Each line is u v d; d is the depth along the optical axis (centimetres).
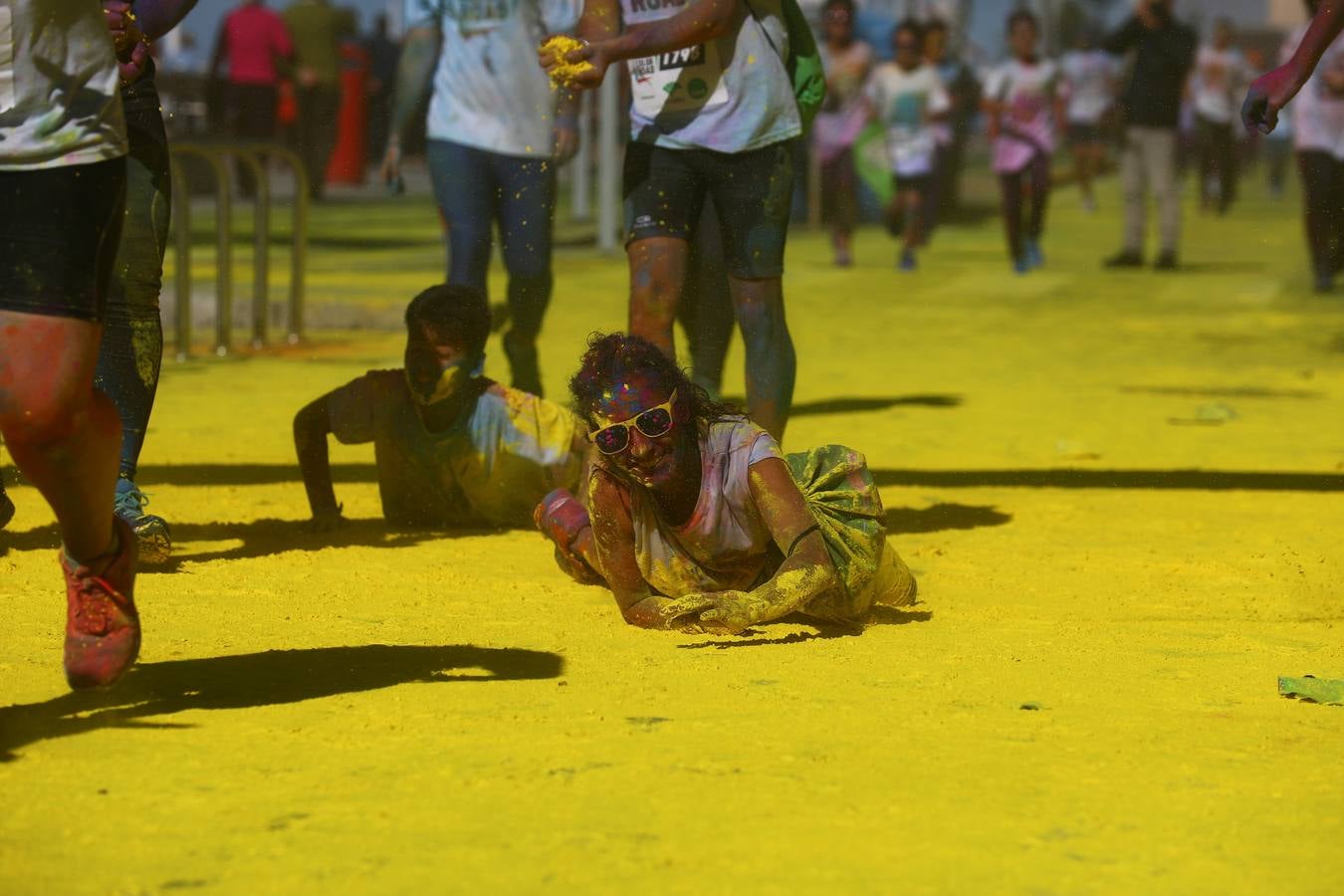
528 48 2227
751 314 1719
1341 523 1891
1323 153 4919
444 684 1167
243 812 905
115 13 1468
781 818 900
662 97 1691
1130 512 1956
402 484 1792
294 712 1093
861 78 5775
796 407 2953
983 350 3844
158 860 838
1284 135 10088
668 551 1326
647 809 912
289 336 3791
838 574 1315
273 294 4131
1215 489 2123
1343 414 2888
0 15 973
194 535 1733
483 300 1750
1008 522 1888
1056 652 1290
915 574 1598
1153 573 1612
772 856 847
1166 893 812
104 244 1016
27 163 984
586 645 1291
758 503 1285
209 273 4716
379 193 9256
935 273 5694
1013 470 2289
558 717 1086
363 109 9794
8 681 1159
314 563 1591
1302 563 1658
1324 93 4891
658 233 1706
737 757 1004
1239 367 3547
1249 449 2505
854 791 945
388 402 1762
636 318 1716
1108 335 4141
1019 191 5666
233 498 1962
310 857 843
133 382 1530
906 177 5728
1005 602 1485
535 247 2258
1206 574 1609
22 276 988
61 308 993
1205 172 8644
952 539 1781
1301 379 3369
